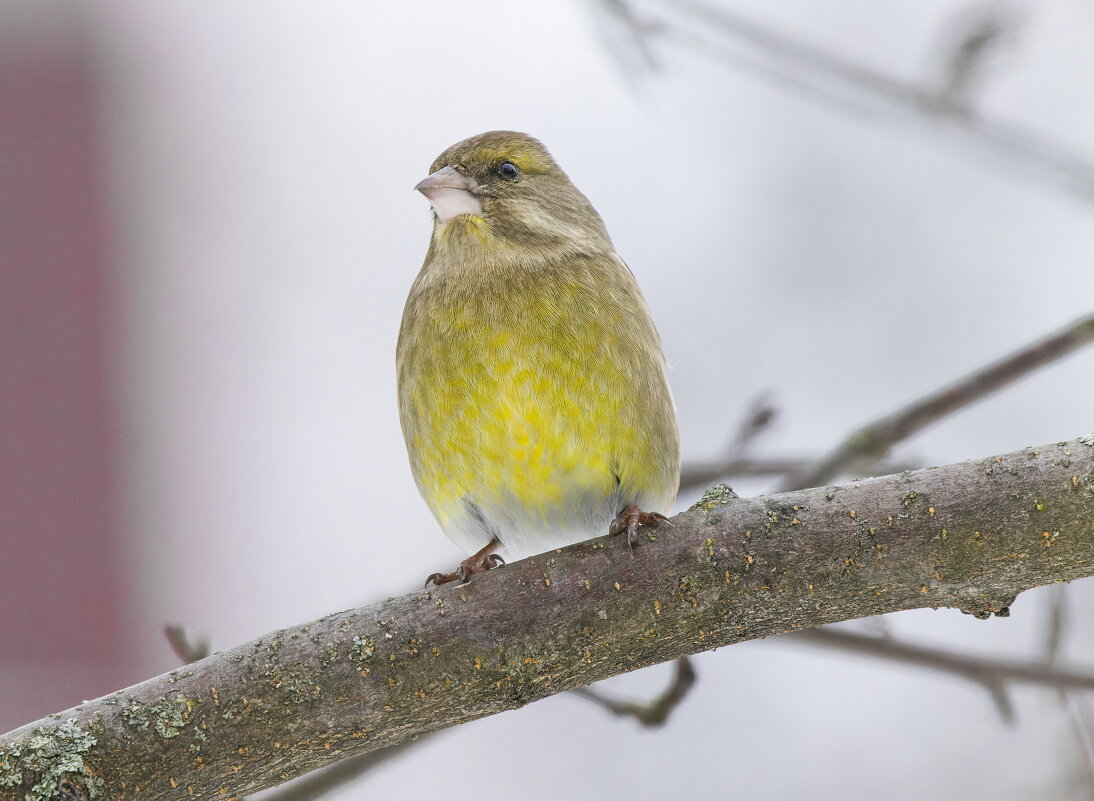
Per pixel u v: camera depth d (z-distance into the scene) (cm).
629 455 915
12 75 1619
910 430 992
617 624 707
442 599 716
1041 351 1001
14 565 1488
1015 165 1091
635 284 1006
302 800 890
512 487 924
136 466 1542
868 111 1049
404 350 967
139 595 1497
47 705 1423
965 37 1054
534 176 1035
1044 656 952
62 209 1598
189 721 681
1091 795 1062
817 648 945
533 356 907
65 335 1570
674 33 1020
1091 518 666
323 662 696
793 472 1103
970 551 680
